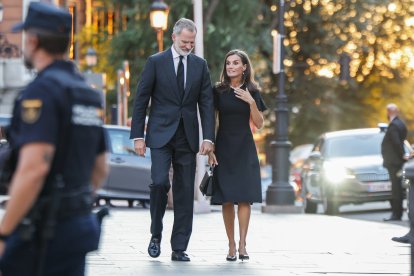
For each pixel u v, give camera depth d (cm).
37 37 711
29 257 695
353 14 6894
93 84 4419
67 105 695
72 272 731
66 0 2972
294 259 1633
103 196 3094
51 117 683
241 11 5481
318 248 1825
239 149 1574
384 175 3309
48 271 710
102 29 6575
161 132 1537
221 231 2142
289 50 6353
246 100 1562
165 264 1512
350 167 3328
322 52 6894
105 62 5897
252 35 5669
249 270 1467
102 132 752
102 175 767
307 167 3569
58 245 700
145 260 1560
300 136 7250
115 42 5700
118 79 5481
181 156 1553
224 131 1581
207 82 1561
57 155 695
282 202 3241
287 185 3250
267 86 6694
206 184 1577
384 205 4119
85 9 7825
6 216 672
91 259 1559
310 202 3531
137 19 5644
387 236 2130
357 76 7469
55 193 690
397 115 2923
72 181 705
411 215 1324
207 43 5409
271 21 6338
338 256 1695
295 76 6994
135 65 5678
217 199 1573
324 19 6888
